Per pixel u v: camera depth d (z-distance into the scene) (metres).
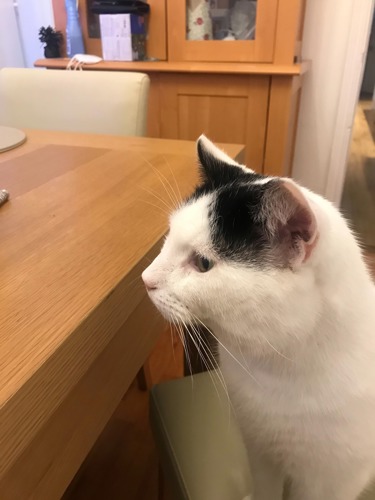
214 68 1.73
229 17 1.83
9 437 0.38
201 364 0.94
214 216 0.59
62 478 0.52
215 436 0.74
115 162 1.04
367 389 0.57
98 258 0.62
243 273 0.56
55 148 1.15
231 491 0.67
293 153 2.24
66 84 1.41
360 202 2.91
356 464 0.61
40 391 0.41
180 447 0.72
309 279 0.54
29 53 2.43
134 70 1.82
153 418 0.80
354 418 0.57
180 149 1.15
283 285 0.54
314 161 2.27
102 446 1.28
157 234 0.69
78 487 1.17
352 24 1.96
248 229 0.57
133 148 1.16
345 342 0.57
